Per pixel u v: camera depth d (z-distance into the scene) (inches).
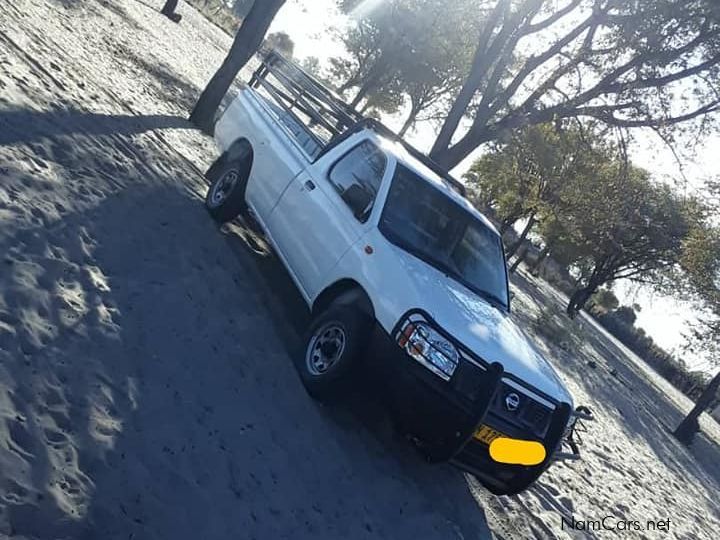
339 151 272.2
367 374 209.8
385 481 214.7
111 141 322.0
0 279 173.5
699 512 500.1
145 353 189.0
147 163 330.6
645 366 2213.3
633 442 618.2
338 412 230.2
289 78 337.1
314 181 268.2
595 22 449.1
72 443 143.0
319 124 307.4
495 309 246.7
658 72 437.7
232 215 310.3
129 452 151.6
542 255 2214.6
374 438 233.0
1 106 266.7
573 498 337.1
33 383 151.1
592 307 2805.1
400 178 253.3
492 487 228.2
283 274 311.9
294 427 204.8
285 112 322.3
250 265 297.0
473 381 199.9
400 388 201.3
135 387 173.3
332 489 191.9
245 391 204.4
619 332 2743.6
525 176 644.7
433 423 199.8
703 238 1120.2
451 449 199.9
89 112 339.6
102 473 141.1
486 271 265.6
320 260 243.6
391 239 233.3
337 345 219.8
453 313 211.2
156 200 293.7
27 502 122.9
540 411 213.6
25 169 232.7
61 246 206.5
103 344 179.5
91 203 245.3
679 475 614.2
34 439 137.3
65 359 164.7
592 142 512.4
